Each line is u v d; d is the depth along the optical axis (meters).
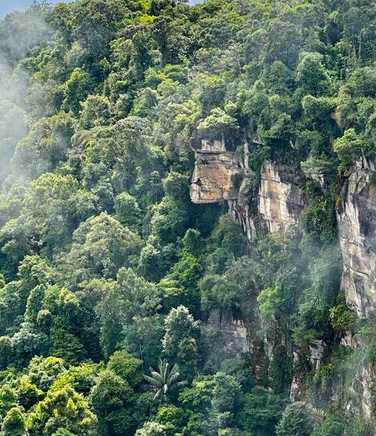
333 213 175.62
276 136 186.88
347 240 170.50
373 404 160.00
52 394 185.25
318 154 179.00
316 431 169.62
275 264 188.25
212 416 185.12
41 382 198.88
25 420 181.38
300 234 185.00
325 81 185.75
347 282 172.12
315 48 194.62
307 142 182.00
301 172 185.50
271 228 197.50
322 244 177.88
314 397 175.62
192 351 197.38
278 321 188.00
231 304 198.75
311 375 179.12
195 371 197.50
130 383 196.62
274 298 183.00
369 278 165.75
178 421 187.88
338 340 174.75
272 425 182.62
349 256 170.50
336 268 174.62
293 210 189.50
